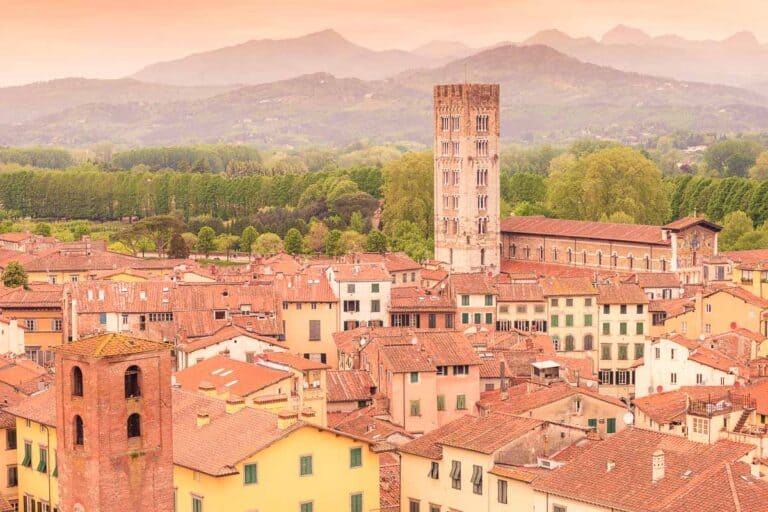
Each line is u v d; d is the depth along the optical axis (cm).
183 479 19125
